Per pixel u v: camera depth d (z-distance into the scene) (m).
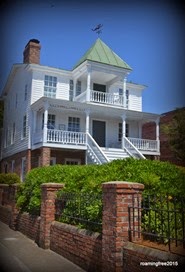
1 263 6.02
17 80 25.80
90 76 22.44
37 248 7.46
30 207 9.07
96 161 18.44
